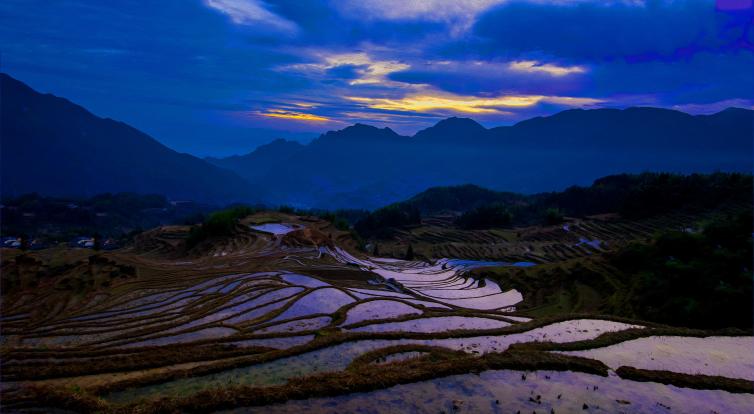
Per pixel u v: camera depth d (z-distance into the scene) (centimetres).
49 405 1562
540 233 13350
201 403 1523
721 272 4144
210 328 3222
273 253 8100
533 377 1931
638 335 2683
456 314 3478
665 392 1877
